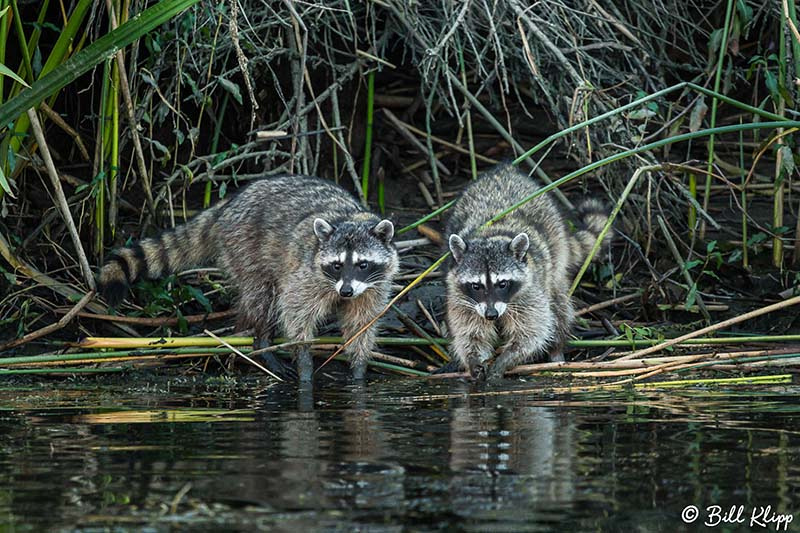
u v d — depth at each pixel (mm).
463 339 10438
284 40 13148
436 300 11891
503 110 15461
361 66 13266
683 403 8625
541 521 5477
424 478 6215
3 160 10484
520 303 10414
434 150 15203
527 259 10484
